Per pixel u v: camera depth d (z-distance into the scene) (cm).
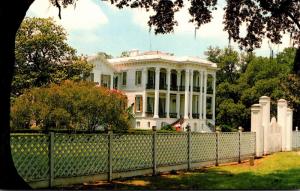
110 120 3212
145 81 6331
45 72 4347
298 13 1293
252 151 2050
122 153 1266
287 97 4794
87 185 1120
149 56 6328
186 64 6425
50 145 1049
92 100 3100
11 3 886
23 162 983
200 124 6531
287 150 2503
